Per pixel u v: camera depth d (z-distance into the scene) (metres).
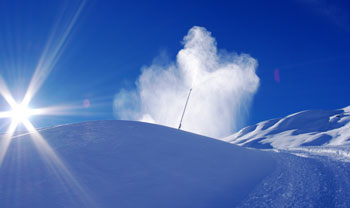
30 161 8.30
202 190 6.88
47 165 7.96
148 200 6.07
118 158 8.81
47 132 12.30
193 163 9.22
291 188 7.13
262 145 121.75
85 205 5.63
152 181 7.22
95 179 7.07
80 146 9.95
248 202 6.05
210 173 8.42
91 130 12.59
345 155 13.89
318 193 6.56
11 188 6.37
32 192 6.16
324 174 8.82
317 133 110.50
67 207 5.51
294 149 21.12
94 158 8.70
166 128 14.84
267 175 8.91
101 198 6.02
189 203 6.00
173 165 8.72
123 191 6.46
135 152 9.58
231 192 6.83
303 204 5.77
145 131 12.93
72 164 8.09
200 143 12.41
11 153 9.10
